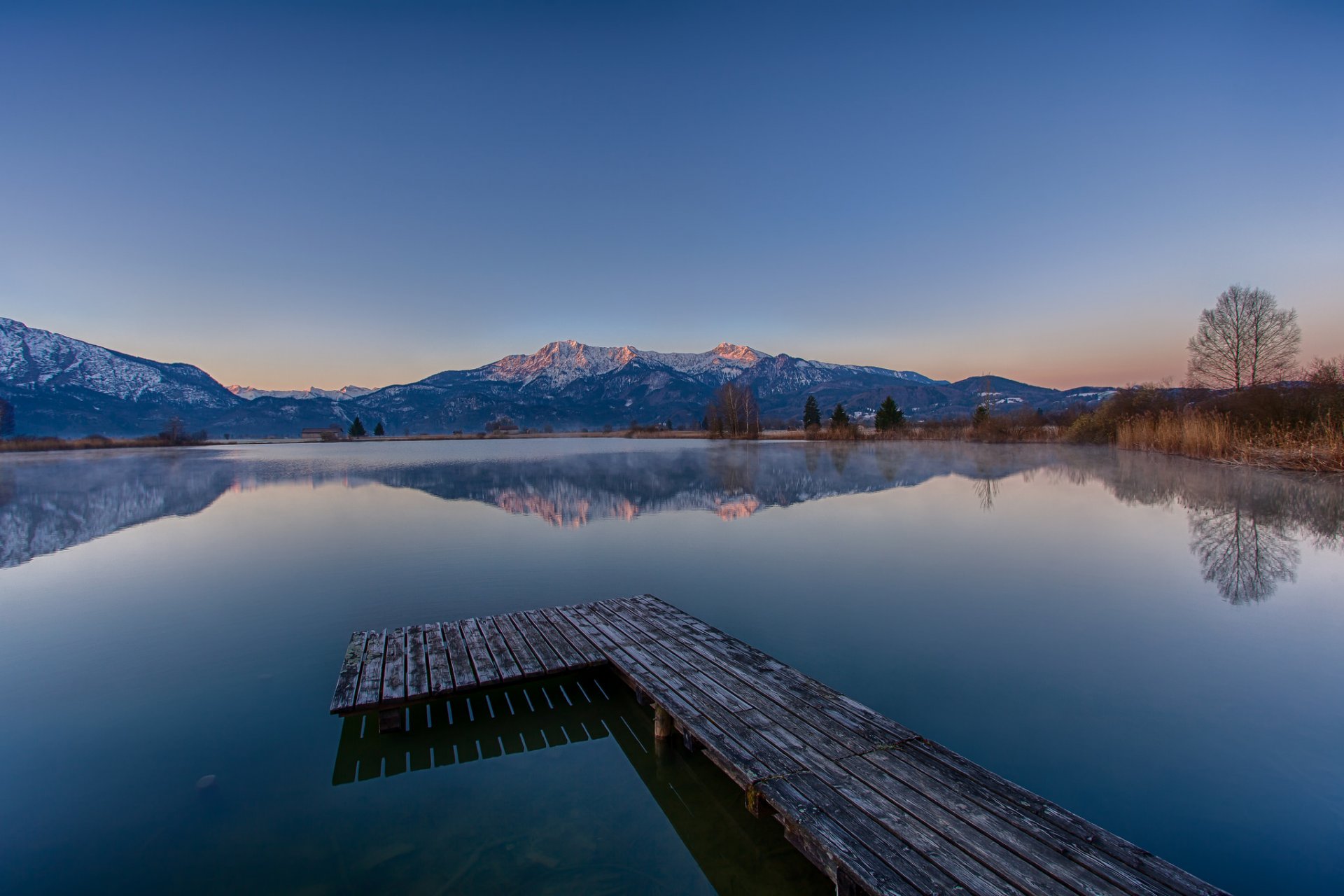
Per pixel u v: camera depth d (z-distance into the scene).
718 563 11.34
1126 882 3.24
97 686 6.77
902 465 29.41
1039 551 11.98
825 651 7.22
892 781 4.21
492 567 11.37
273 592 10.09
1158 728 5.45
